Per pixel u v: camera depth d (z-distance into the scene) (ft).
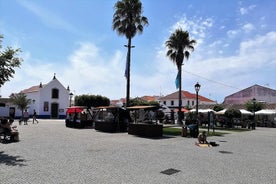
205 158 33.68
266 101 199.41
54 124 100.99
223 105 188.85
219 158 34.04
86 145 42.24
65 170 25.55
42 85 175.11
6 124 45.80
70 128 81.56
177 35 110.11
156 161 30.83
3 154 33.32
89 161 29.86
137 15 89.97
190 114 129.70
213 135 68.54
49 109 174.29
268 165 30.53
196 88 73.05
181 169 27.25
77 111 84.99
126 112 73.26
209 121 73.10
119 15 89.86
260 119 155.94
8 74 36.81
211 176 24.77
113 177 23.48
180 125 107.86
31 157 31.55
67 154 33.88
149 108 65.62
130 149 39.17
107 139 52.01
